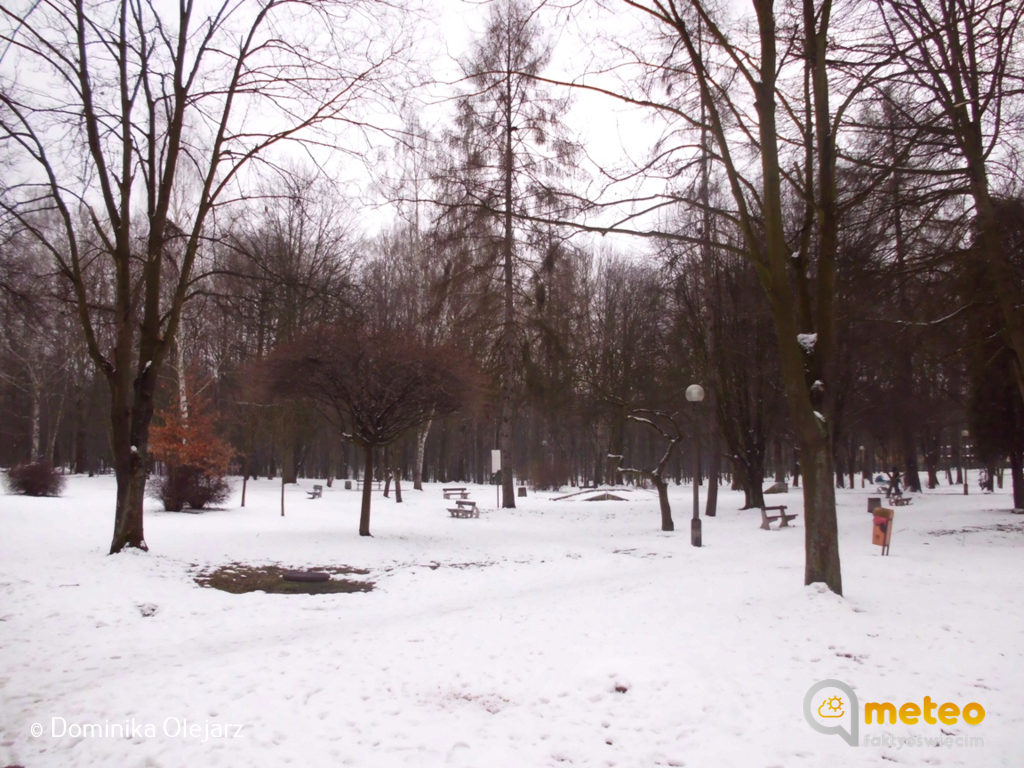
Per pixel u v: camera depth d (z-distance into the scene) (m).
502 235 26.38
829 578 8.86
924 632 7.20
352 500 31.98
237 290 16.88
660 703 5.33
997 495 35.72
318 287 16.08
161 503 26.38
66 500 24.30
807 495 9.11
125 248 13.29
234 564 13.29
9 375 39.84
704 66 9.75
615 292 38.50
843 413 28.33
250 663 6.56
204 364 37.38
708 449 30.23
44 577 10.70
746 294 25.98
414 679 6.04
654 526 22.69
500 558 15.19
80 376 45.50
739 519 24.80
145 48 13.06
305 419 28.80
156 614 9.07
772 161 8.93
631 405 28.44
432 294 27.56
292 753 4.57
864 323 17.62
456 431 52.41
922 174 12.52
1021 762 4.34
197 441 24.86
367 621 9.03
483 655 6.72
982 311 15.35
